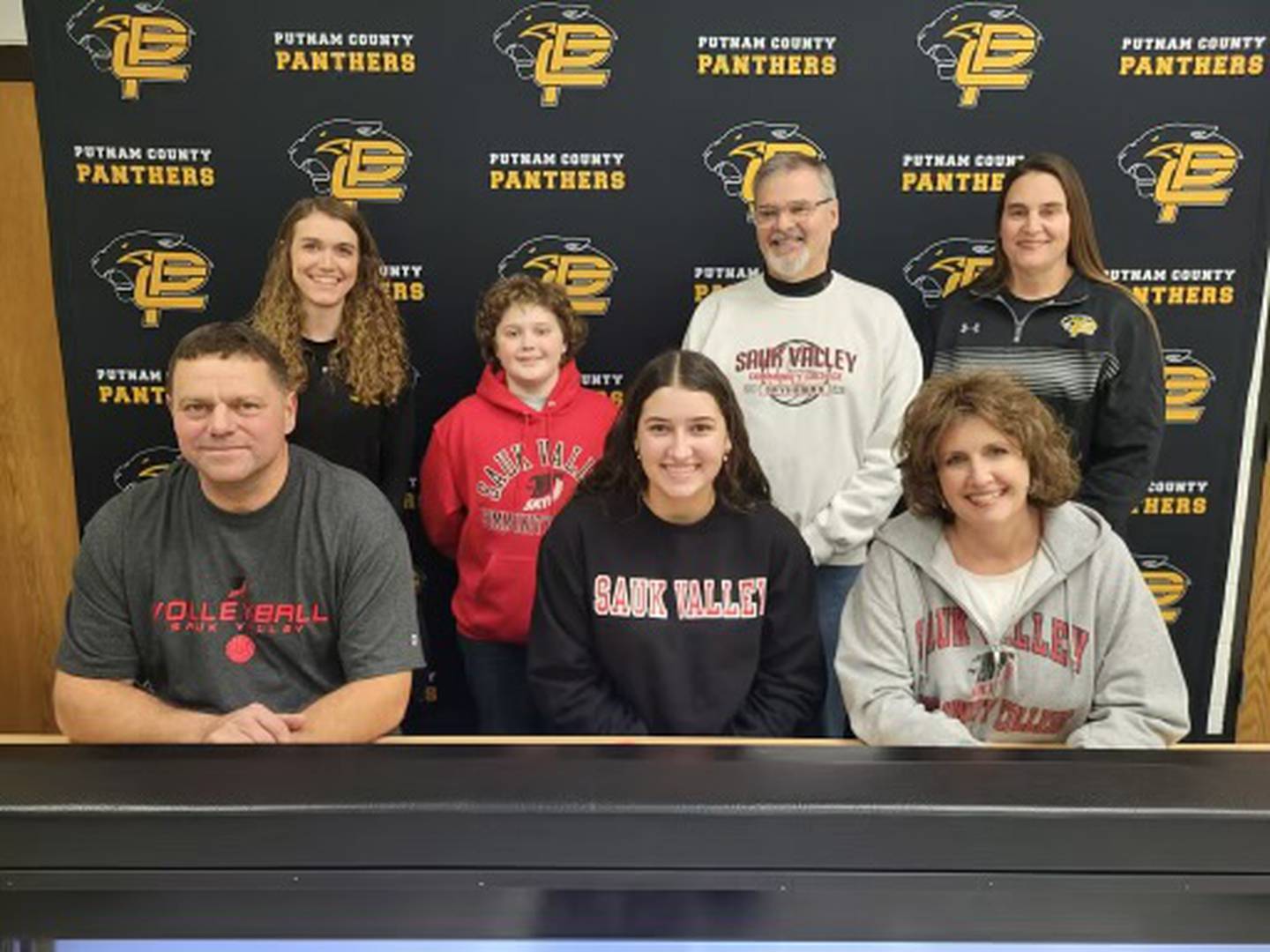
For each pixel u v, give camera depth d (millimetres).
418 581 2977
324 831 544
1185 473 2959
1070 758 625
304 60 2734
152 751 623
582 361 2908
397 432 2670
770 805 556
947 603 1670
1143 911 533
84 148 2775
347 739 1681
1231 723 3121
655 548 1945
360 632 1756
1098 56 2729
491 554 2596
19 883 529
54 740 1224
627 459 1963
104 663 1763
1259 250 2830
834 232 2830
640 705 1963
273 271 2537
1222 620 3074
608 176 2803
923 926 536
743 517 1962
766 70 2742
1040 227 2414
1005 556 1652
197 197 2805
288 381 1792
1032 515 1649
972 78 2742
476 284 2857
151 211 2811
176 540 1754
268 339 1758
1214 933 533
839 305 2523
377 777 582
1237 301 2857
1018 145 2779
